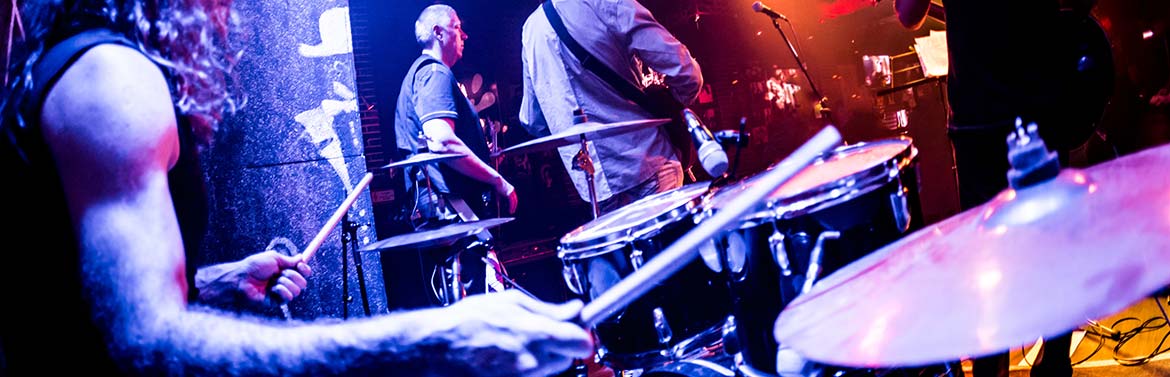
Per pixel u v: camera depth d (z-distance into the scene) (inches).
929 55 157.9
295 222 130.2
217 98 46.0
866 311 36.9
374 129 290.4
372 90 293.7
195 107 42.9
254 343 33.1
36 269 35.5
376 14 296.5
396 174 284.7
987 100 93.0
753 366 79.7
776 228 73.0
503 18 319.3
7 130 35.0
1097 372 119.6
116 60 35.1
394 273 242.7
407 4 301.4
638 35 134.3
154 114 35.0
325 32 133.9
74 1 38.0
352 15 292.5
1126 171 40.3
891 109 243.9
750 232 75.2
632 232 84.1
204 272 54.2
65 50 35.1
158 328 31.6
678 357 88.1
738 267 78.1
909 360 31.0
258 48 129.2
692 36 358.3
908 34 244.7
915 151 81.6
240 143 127.1
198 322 32.8
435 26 163.2
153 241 33.1
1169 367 114.0
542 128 154.7
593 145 138.9
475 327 33.3
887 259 45.0
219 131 125.3
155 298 32.1
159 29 40.7
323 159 132.5
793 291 73.4
